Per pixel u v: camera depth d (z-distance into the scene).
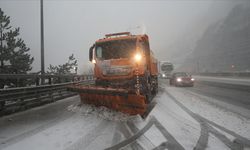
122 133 5.14
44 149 4.21
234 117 6.67
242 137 4.82
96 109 7.36
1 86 10.18
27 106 8.41
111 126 5.74
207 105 8.84
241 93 12.92
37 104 9.09
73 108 8.12
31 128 5.61
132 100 6.41
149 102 9.36
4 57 12.16
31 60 13.45
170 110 7.85
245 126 5.67
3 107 7.21
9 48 12.47
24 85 11.50
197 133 5.11
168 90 15.86
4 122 6.24
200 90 15.39
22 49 13.18
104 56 8.36
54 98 10.59
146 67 9.12
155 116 6.87
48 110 8.10
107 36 9.43
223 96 11.68
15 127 5.71
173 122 6.12
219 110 7.77
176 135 4.96
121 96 6.52
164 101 10.09
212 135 4.96
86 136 4.94
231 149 4.15
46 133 5.18
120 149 4.19
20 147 4.31
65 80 14.16
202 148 4.20
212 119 6.43
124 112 6.74
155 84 12.81
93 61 8.83
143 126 5.71
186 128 5.52
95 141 4.62
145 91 8.32
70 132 5.25
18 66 12.50
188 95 12.40
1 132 5.26
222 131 5.26
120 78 7.88
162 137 4.84
